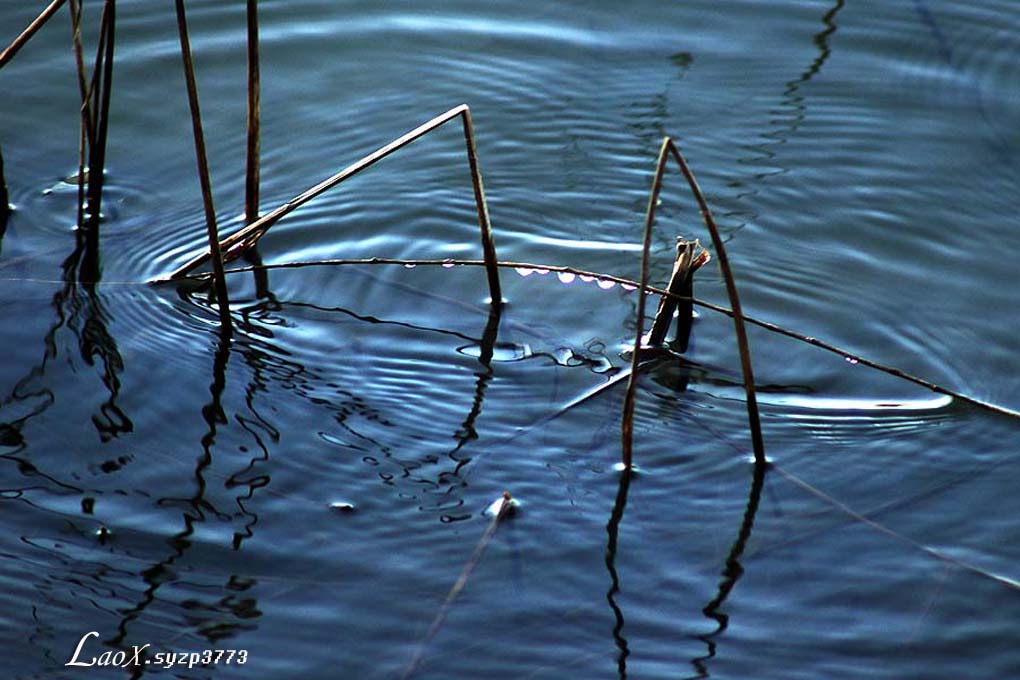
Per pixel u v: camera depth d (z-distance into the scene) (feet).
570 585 25.35
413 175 40.75
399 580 25.26
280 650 23.52
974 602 25.07
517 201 39.65
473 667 23.32
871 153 41.52
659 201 39.68
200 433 29.37
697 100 44.45
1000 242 37.29
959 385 31.60
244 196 39.58
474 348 32.91
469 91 45.01
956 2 49.80
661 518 27.27
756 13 49.34
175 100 43.83
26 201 38.55
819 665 23.59
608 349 32.96
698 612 24.80
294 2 49.32
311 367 32.01
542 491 27.89
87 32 46.26
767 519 27.27
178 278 35.40
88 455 28.50
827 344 33.14
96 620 24.06
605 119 43.52
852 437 29.86
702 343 33.17
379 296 35.12
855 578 25.66
